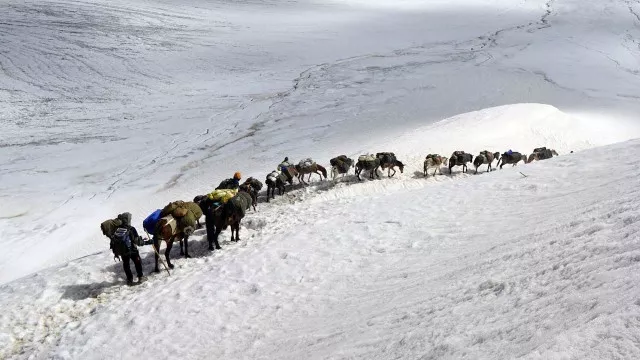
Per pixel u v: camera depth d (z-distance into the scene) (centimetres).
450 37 7038
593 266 483
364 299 842
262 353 729
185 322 933
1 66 5209
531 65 5703
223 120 4100
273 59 6025
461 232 1111
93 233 2183
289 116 4169
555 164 1603
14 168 3123
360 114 4153
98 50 5850
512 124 3080
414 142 2805
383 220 1370
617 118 4028
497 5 9369
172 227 1212
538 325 391
